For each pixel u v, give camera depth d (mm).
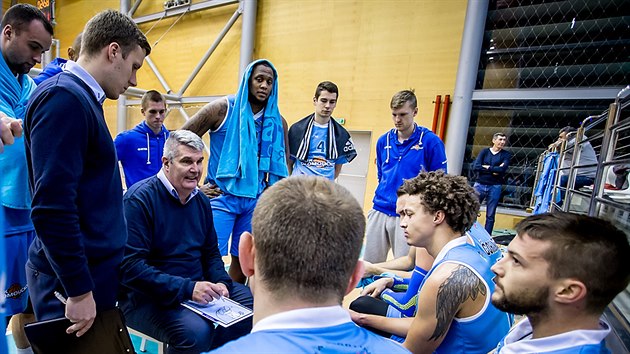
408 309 1372
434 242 1143
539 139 4203
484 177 4215
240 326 1432
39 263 1013
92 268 1000
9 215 1295
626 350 925
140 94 4977
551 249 609
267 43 6023
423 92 4754
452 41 4523
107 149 996
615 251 569
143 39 1063
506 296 670
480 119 4469
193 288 1320
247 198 1886
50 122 846
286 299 476
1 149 667
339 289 487
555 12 3936
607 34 3717
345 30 5324
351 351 439
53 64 1605
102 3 8031
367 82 5195
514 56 4188
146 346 1716
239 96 1845
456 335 989
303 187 521
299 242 464
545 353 615
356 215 505
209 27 6633
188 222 1497
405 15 4840
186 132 1434
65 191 858
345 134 2500
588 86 3803
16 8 1349
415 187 1178
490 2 4242
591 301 592
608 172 1606
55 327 921
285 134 2238
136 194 1376
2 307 555
